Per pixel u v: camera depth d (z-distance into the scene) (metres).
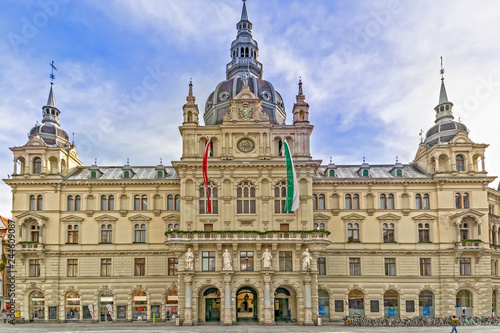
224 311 60.41
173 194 73.25
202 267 62.72
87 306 69.75
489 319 65.44
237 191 66.00
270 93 77.94
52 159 74.25
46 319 68.62
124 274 70.69
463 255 69.31
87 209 72.56
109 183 72.88
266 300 60.31
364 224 72.19
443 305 68.44
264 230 64.38
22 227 70.38
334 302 69.75
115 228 71.94
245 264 62.97
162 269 70.81
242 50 84.75
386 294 70.44
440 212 71.19
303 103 69.62
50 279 69.62
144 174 76.94
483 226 70.25
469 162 72.00
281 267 62.72
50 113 80.00
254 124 67.12
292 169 64.06
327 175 75.81
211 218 64.75
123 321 69.12
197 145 67.44
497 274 74.12
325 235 62.91
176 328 56.53
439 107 79.69
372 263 70.88
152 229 72.00
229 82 77.75
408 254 70.81
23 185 71.94
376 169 78.50
